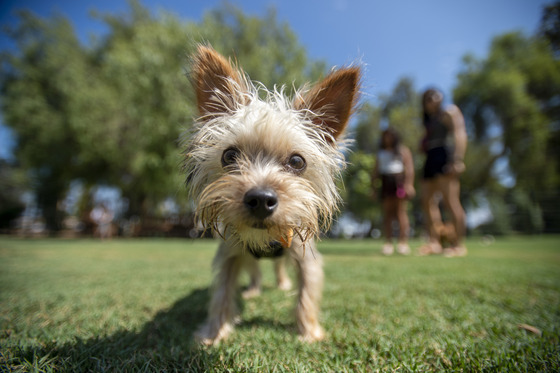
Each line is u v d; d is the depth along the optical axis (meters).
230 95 2.62
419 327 2.31
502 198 22.80
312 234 2.23
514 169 30.75
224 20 22.86
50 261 6.71
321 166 2.50
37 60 25.08
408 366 1.67
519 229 22.05
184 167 2.71
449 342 1.95
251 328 2.46
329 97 2.62
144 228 23.22
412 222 25.25
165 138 19.70
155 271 5.19
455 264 5.78
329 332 2.33
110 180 24.55
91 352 1.72
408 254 8.05
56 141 22.17
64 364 1.55
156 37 20.33
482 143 32.69
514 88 30.17
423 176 7.75
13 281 4.26
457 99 34.41
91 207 28.34
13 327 2.30
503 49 34.56
